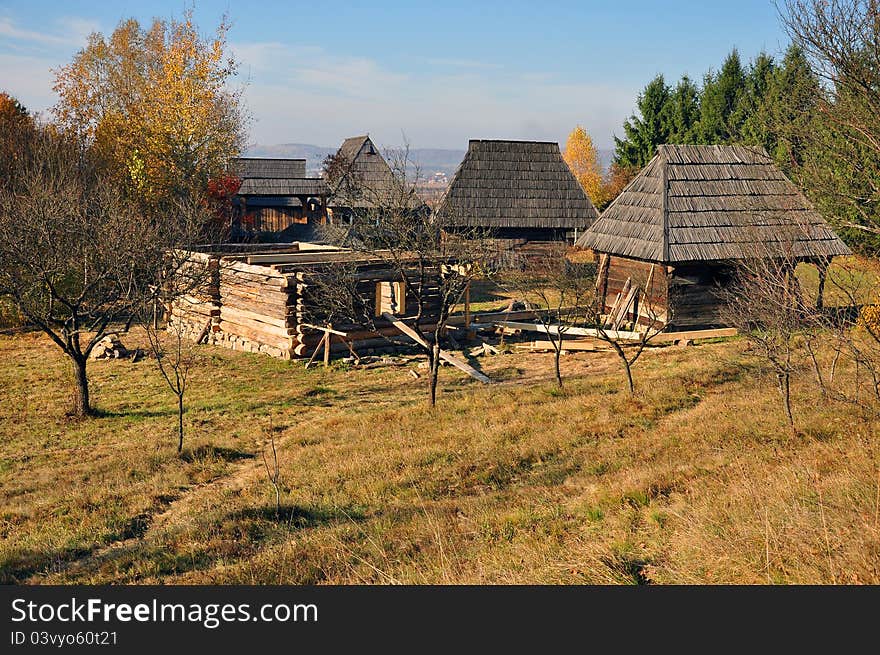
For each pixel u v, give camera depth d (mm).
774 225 16328
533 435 13297
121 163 38438
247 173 53312
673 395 15055
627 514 8570
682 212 22828
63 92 45750
